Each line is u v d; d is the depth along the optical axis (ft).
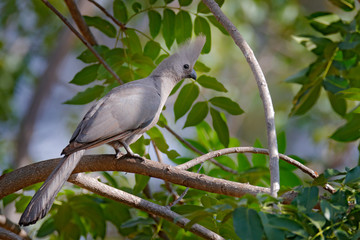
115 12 34.65
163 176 24.99
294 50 67.21
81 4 67.26
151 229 33.73
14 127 65.16
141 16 59.36
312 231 19.19
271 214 18.79
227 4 57.77
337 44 34.30
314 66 36.27
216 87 32.45
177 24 33.24
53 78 67.51
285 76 67.31
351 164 61.05
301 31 63.41
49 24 64.69
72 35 67.72
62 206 31.78
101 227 32.50
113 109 27.27
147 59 32.83
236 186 24.09
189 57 32.89
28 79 65.16
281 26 64.28
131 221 29.89
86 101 33.35
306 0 71.61
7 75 61.16
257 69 25.00
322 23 36.40
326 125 60.49
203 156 26.61
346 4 36.50
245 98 68.85
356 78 35.32
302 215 19.54
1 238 27.14
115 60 33.35
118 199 25.57
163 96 31.35
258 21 60.64
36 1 60.08
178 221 24.29
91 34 36.94
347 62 37.01
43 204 23.08
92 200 32.17
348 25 35.70
